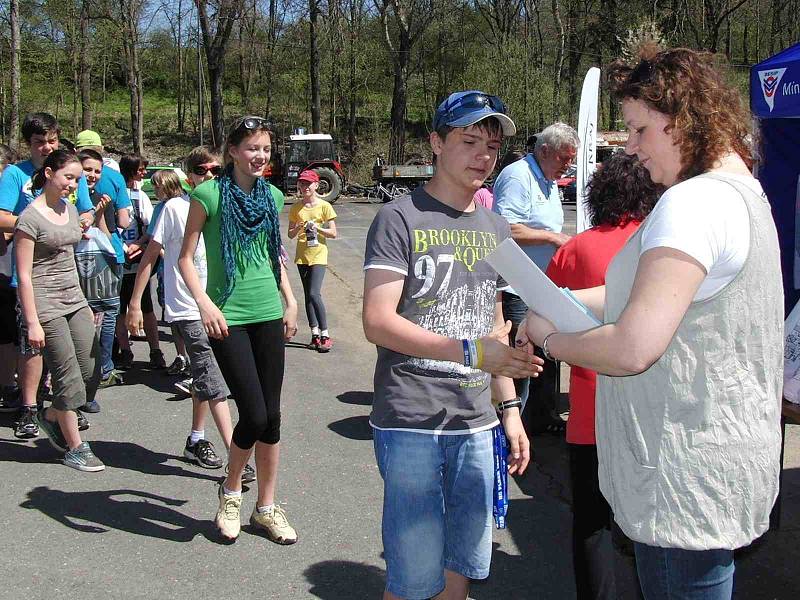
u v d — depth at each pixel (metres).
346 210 25.47
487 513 2.52
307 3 41.66
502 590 3.36
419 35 41.34
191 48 48.72
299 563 3.55
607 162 2.86
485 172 2.43
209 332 3.41
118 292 6.16
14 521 3.90
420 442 2.40
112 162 6.95
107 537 3.76
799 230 4.29
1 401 5.57
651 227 1.74
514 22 44.19
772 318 1.80
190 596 3.27
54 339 4.43
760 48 46.06
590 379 2.70
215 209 3.45
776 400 1.84
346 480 4.45
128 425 5.34
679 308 1.65
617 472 1.90
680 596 1.87
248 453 3.64
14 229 4.83
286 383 6.39
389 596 2.45
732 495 1.78
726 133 1.79
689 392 1.76
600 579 2.74
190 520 3.95
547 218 4.91
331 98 43.53
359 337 8.04
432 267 2.40
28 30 37.66
